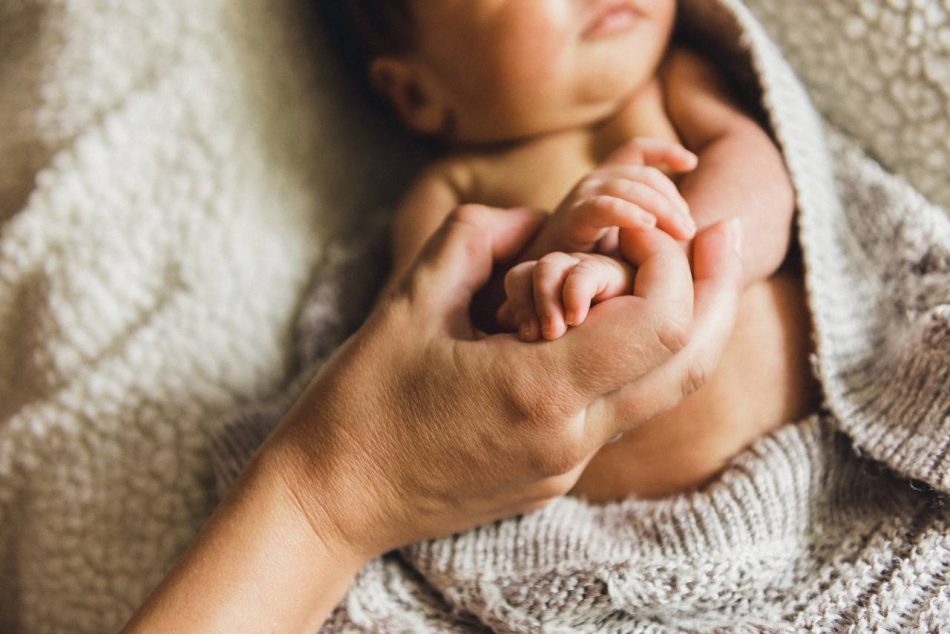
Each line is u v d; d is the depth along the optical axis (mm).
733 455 697
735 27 790
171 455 783
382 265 903
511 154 880
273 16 936
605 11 788
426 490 595
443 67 875
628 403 578
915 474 642
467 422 568
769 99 757
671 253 583
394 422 585
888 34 782
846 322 722
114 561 756
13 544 810
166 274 847
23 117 864
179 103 870
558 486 612
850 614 613
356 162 978
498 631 650
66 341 806
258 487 602
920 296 717
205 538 593
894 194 772
